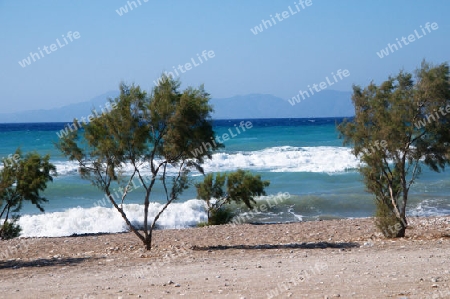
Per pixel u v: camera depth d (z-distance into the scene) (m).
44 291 12.28
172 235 25.98
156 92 19.58
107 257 19.09
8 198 27.05
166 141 19.61
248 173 32.41
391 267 14.12
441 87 20.12
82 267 16.80
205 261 17.08
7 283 14.04
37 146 76.75
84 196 40.81
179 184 20.72
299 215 35.03
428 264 14.52
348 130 22.03
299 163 58.91
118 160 19.64
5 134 109.12
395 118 20.53
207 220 33.22
